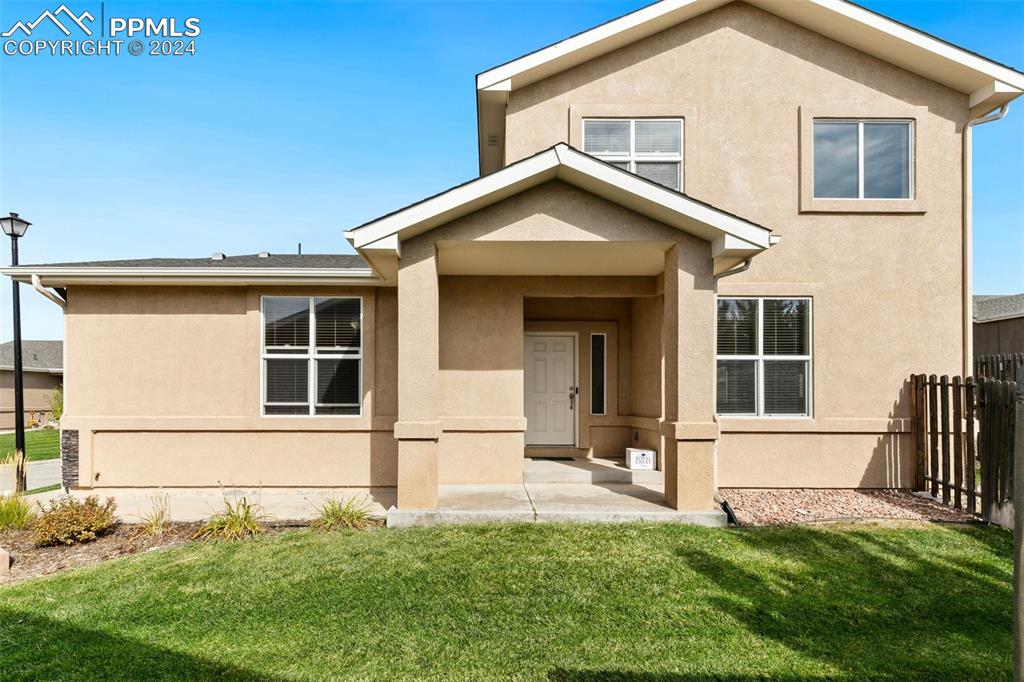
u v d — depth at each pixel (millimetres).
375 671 3727
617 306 11031
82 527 6621
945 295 9414
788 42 9609
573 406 11055
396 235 6828
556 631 4281
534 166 6680
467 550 6035
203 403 9570
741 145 9523
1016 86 8930
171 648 4039
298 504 8586
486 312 9523
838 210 9406
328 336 9766
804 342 9430
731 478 9258
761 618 4500
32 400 32344
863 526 7035
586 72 9641
